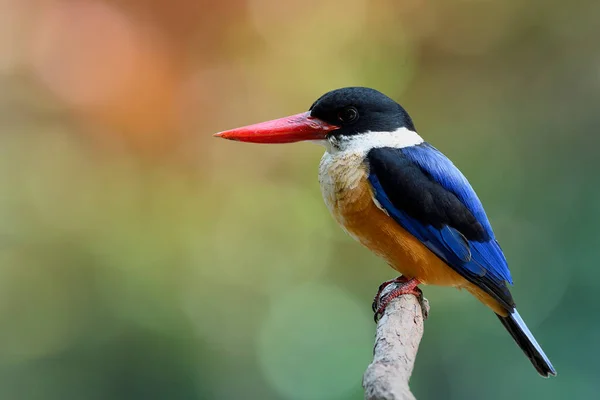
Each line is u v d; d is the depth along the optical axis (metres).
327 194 6.76
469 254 6.62
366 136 6.73
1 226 12.16
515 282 11.25
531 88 13.09
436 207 6.56
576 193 12.06
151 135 13.40
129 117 13.45
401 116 6.93
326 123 6.82
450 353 10.71
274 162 12.62
